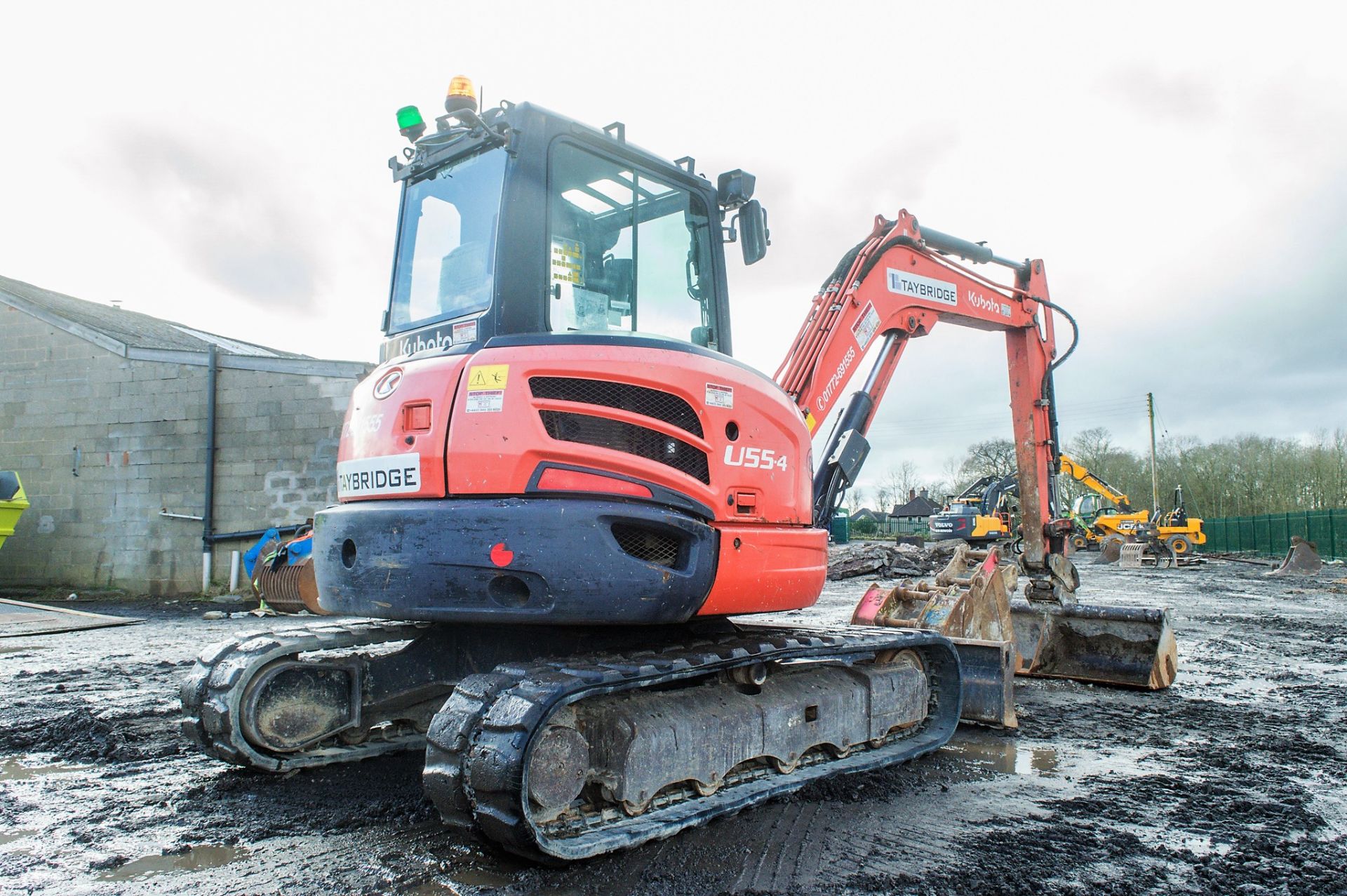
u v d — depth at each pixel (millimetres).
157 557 14906
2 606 12570
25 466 15578
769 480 4352
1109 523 37281
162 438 14992
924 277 7168
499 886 3219
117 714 6137
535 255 4059
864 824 3957
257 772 4582
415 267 4629
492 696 3455
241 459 14719
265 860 3447
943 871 3400
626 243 4520
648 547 3824
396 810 4004
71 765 4840
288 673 4500
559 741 3385
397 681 4867
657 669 3707
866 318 6621
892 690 5156
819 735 4613
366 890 3172
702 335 4859
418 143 4457
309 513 14461
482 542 3590
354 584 3969
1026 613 7898
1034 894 3211
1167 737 5770
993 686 5840
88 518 15266
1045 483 8156
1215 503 56375
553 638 4469
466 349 4031
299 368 14656
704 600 3910
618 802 3611
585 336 3941
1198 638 10961
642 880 3291
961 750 5418
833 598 16781
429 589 3689
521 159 4109
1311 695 7270
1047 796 4457
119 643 9859
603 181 4473
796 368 6309
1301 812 4203
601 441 3809
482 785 3178
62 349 15562
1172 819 4102
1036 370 8242
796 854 3574
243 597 14367
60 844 3613
